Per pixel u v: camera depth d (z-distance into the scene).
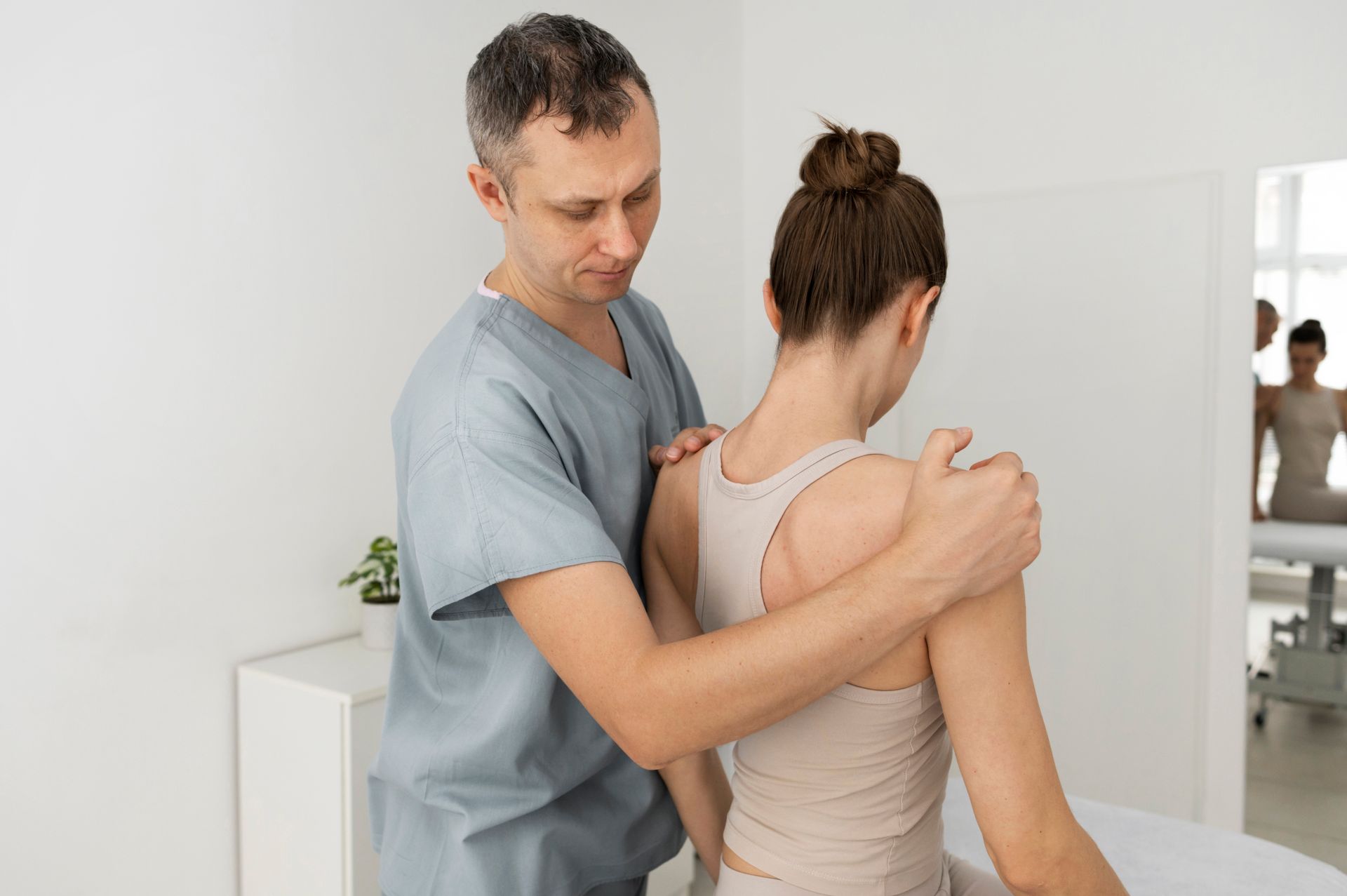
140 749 2.08
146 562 2.06
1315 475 2.66
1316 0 2.59
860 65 3.29
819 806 0.86
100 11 1.94
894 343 0.90
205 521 2.15
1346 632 2.68
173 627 2.11
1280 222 2.68
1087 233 2.94
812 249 0.87
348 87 2.34
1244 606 2.77
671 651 0.78
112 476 2.01
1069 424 2.99
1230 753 2.80
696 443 1.02
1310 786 2.73
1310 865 1.50
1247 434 2.74
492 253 2.68
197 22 2.07
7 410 1.86
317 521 2.34
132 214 2.00
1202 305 2.78
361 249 2.38
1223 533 2.79
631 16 3.06
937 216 0.89
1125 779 2.96
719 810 1.20
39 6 1.86
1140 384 2.88
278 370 2.25
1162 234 2.83
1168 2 2.78
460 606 0.95
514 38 0.90
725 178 3.47
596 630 0.83
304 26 2.25
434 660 1.11
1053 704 3.07
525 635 1.03
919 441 3.24
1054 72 2.96
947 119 3.14
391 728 1.14
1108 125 2.89
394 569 2.33
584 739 1.09
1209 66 2.74
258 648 2.25
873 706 0.83
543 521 0.87
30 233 1.87
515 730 1.03
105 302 1.98
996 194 3.07
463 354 1.00
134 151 2.00
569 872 1.11
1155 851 1.55
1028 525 0.74
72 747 1.98
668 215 3.24
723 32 3.43
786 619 0.74
